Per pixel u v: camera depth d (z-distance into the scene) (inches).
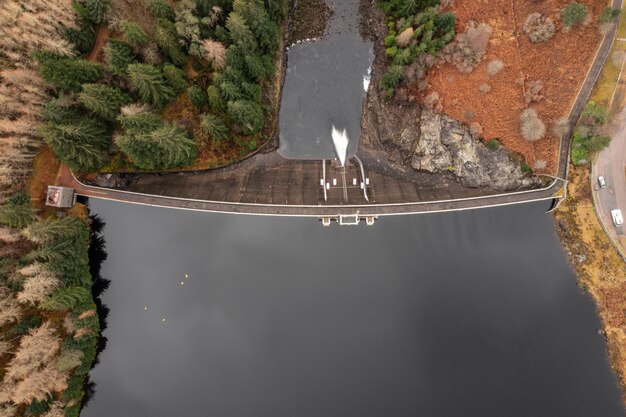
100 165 2819.9
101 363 2878.9
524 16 2952.8
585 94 2839.6
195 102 2760.8
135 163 2679.6
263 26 2787.9
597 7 2834.6
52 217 2819.9
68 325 2655.0
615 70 2824.8
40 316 2603.3
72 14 2568.9
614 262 2810.0
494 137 2962.6
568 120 2849.4
